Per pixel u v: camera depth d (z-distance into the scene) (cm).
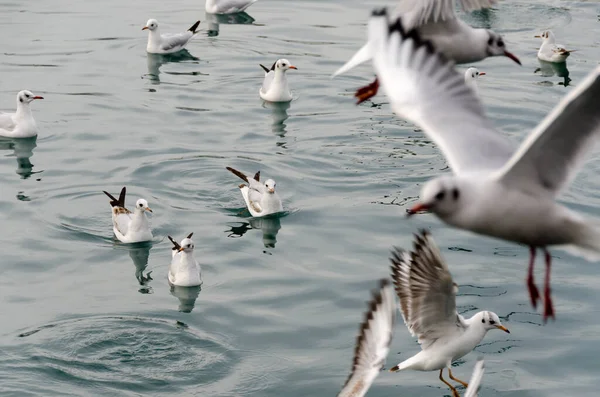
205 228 1948
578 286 1695
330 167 2192
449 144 584
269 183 1988
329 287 1703
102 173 2172
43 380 1452
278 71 2562
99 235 1925
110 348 1539
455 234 1881
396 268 1197
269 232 1919
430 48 595
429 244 1117
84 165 2211
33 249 1855
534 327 1573
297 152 2269
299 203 2033
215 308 1656
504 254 1809
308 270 1766
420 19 812
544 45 2806
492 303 1642
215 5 3244
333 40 2998
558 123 562
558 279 1722
